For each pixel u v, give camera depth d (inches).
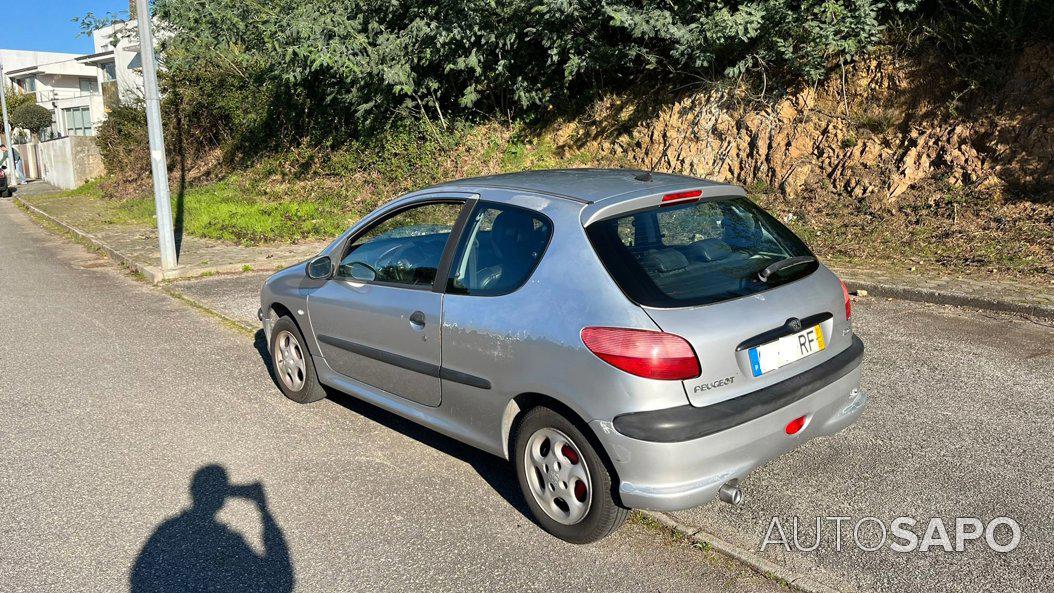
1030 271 299.6
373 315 170.2
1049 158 361.4
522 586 123.1
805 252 148.3
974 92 397.7
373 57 574.6
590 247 129.6
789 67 455.5
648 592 120.3
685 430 116.9
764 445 126.8
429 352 155.3
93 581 128.2
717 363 120.3
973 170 381.4
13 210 1015.6
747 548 130.9
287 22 609.0
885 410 187.8
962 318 264.4
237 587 125.8
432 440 183.8
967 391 197.8
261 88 836.6
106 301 362.6
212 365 251.3
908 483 151.1
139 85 1091.9
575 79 572.1
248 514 149.8
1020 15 381.4
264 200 721.0
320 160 740.0
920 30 425.4
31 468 172.9
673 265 128.4
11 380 238.7
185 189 862.5
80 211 855.7
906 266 326.3
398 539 138.9
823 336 136.9
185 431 193.3
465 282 149.3
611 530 131.2
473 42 546.3
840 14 413.4
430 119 637.9
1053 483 148.6
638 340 118.2
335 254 189.6
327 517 147.8
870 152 417.7
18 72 2279.8
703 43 443.2
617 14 445.4
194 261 446.9
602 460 126.7
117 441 187.8
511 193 149.2
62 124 2020.2
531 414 136.2
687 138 494.9
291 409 207.8
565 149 562.6
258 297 355.6
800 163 438.9
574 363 124.7
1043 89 376.2
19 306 354.3
